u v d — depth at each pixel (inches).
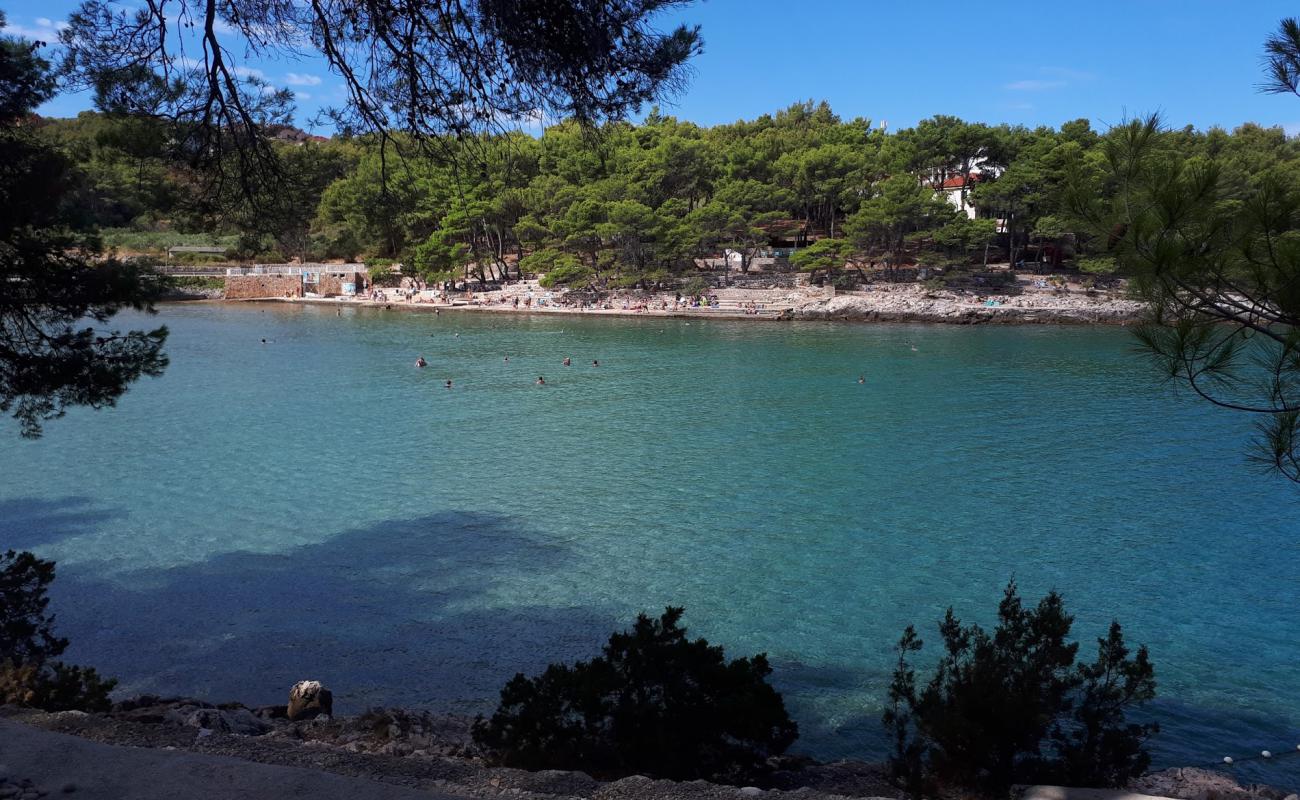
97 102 401.4
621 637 427.2
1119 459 1584.6
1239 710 719.7
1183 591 984.3
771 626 894.4
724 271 4687.5
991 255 4648.1
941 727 397.7
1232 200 310.7
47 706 431.2
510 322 3973.9
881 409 2055.9
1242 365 316.5
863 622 904.9
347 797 238.8
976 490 1397.6
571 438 1787.6
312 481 1459.2
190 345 3240.7
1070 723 625.6
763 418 1971.0
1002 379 2439.7
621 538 1170.0
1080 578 1026.7
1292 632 876.6
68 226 546.0
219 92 375.6
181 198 461.7
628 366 2741.1
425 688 752.3
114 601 944.3
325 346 3228.3
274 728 520.4
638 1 384.2
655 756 398.0
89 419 1975.9
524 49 382.6
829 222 5118.1
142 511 1283.2
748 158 4741.6
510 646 840.9
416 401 2203.5
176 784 242.7
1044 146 3907.5
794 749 653.3
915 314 3885.3
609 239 4547.2
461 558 1092.5
